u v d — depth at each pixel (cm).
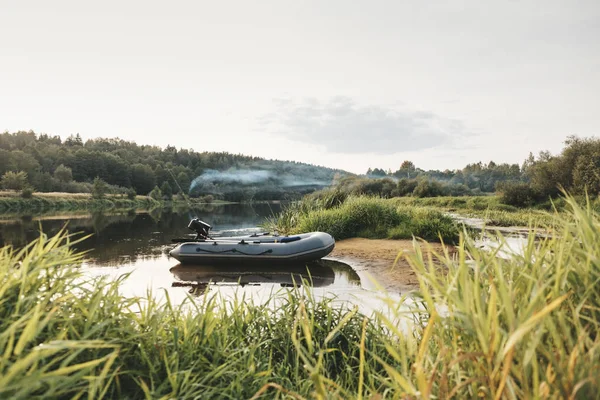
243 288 549
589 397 99
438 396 121
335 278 614
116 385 174
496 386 111
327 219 1078
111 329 187
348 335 276
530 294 138
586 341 115
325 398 139
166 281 598
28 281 179
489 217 1628
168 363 191
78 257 229
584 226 152
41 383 122
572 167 2278
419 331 207
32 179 6103
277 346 264
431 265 151
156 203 5906
